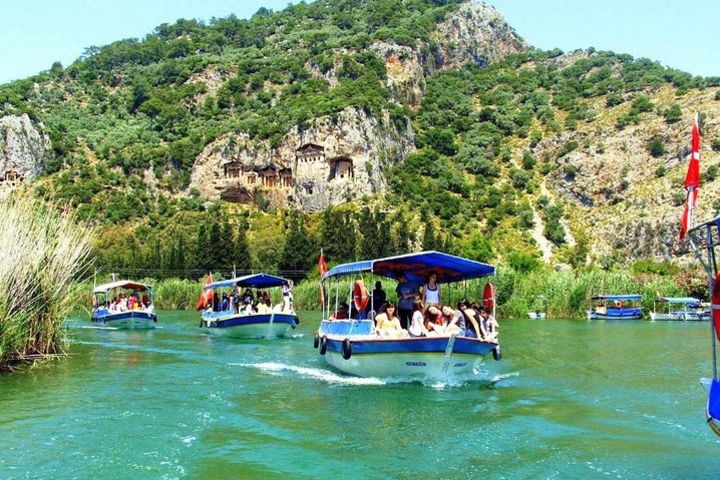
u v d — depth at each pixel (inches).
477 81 7317.9
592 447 551.2
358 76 6412.4
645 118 5315.0
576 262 4254.4
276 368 989.8
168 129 6117.1
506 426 621.6
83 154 5354.3
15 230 904.3
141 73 7529.5
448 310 876.6
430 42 7613.2
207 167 5157.5
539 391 797.2
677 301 2246.6
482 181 5221.5
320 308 2645.2
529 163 5393.7
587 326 1894.7
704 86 5551.2
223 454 528.4
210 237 3690.9
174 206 4975.4
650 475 481.4
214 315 1620.3
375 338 837.8
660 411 687.7
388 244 3614.7
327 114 5049.2
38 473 479.8
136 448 541.0
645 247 4207.7
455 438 578.6
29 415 650.2
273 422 633.0
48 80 7460.6
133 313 1750.7
